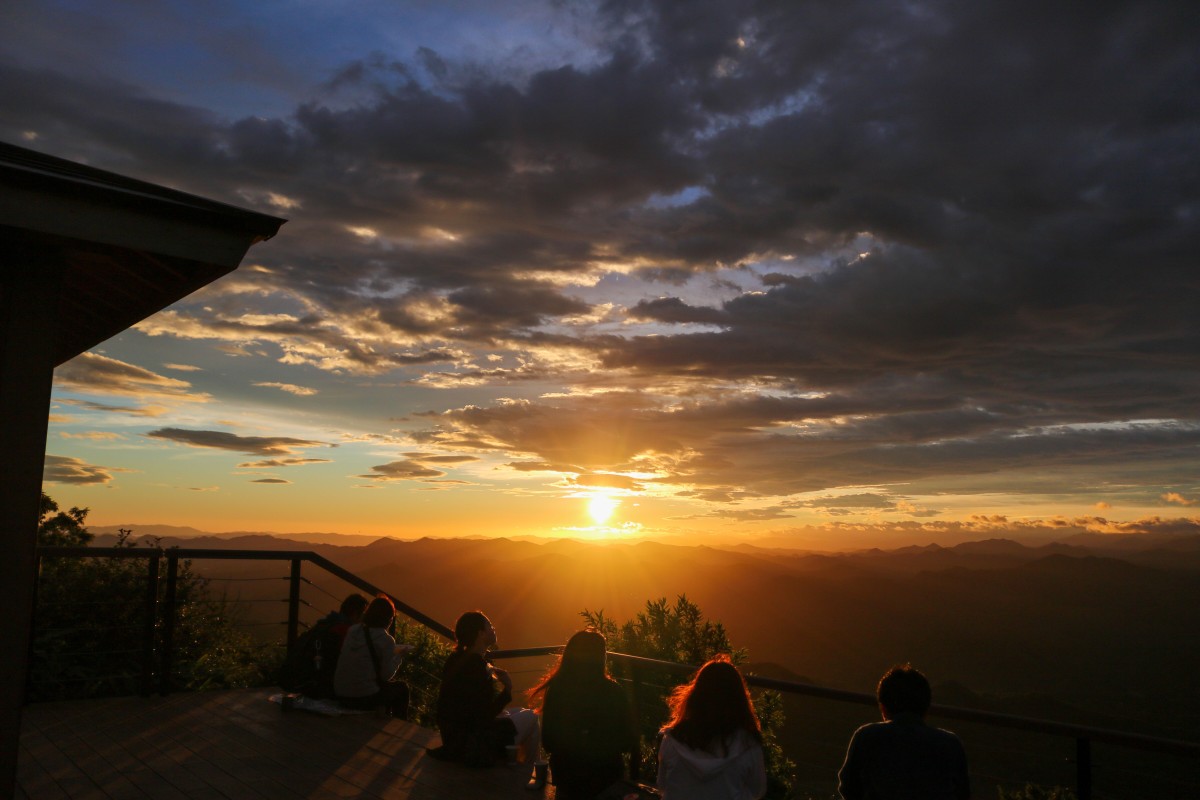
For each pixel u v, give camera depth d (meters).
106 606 7.28
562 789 4.28
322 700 6.26
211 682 7.36
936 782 2.92
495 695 5.20
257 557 7.12
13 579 3.03
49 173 2.99
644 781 5.48
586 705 4.27
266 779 4.61
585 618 9.63
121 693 6.93
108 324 4.71
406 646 6.56
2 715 3.01
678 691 3.35
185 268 3.62
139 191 3.38
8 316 3.07
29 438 3.08
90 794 4.30
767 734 6.91
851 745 3.15
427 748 5.32
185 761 4.92
